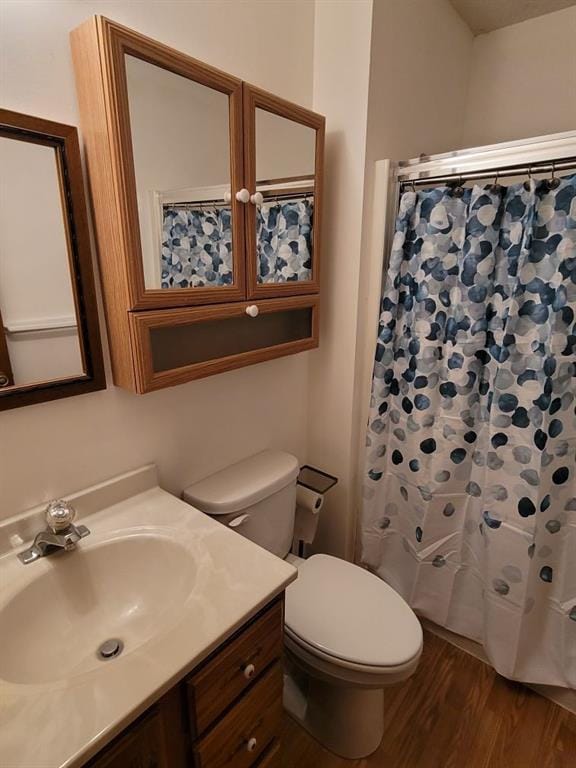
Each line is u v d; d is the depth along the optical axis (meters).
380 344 1.50
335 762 1.30
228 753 0.86
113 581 0.97
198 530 1.01
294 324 1.45
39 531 0.97
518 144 1.17
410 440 1.54
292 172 1.23
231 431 1.43
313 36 1.41
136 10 0.95
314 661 1.15
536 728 1.37
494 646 1.47
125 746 0.64
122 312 0.92
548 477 1.29
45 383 0.91
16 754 0.55
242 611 0.78
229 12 1.14
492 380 1.34
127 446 1.13
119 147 0.82
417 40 1.49
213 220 1.04
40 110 0.83
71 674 0.82
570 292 1.14
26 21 0.79
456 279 1.34
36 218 0.84
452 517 1.54
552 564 1.37
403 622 1.21
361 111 1.34
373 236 1.47
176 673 0.66
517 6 1.64
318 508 1.61
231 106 1.01
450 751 1.31
